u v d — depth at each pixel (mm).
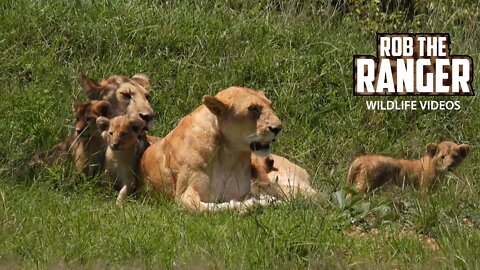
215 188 13195
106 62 17547
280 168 14531
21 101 15852
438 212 12266
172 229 11406
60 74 16859
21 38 17766
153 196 13523
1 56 17375
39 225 11484
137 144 13812
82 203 12656
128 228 11430
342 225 11852
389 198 12852
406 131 17047
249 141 13031
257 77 17547
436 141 16891
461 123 17234
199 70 17547
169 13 18844
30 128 15156
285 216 12000
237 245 10875
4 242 10906
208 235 11227
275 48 18547
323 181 14477
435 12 21219
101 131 13641
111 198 13648
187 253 10562
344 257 10820
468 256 10562
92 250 10672
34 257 10484
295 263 10539
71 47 17703
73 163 14078
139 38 17938
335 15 20844
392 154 16422
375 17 20938
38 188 13195
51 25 18016
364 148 16406
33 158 14445
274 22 19672
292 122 16719
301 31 19109
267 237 10992
